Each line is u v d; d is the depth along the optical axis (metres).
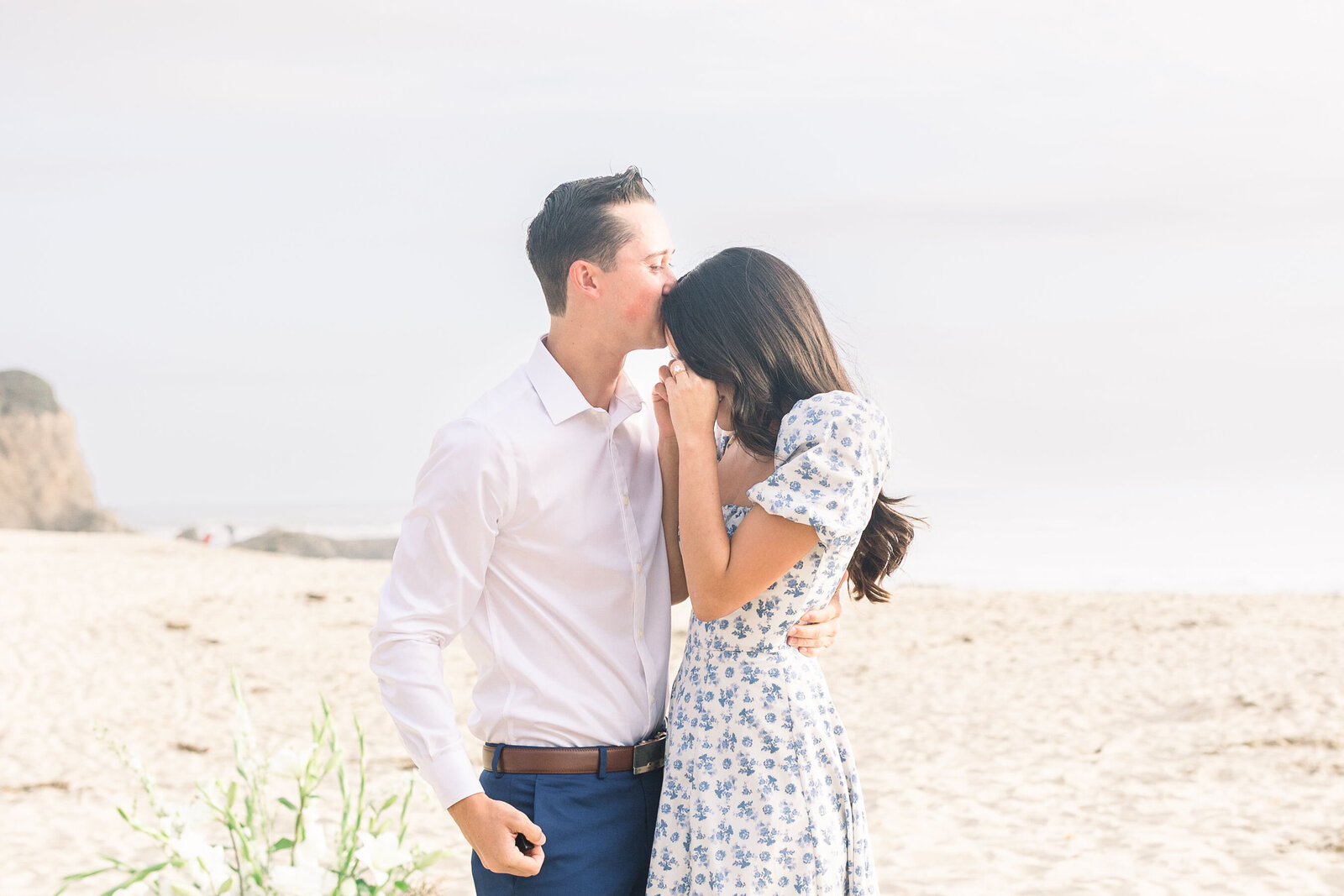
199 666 11.49
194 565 20.80
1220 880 4.83
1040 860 5.20
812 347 2.15
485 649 2.14
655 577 2.28
